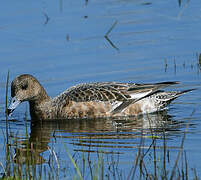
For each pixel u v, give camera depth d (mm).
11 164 12703
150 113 16797
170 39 21297
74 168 12305
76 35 21875
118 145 13672
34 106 16688
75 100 16578
